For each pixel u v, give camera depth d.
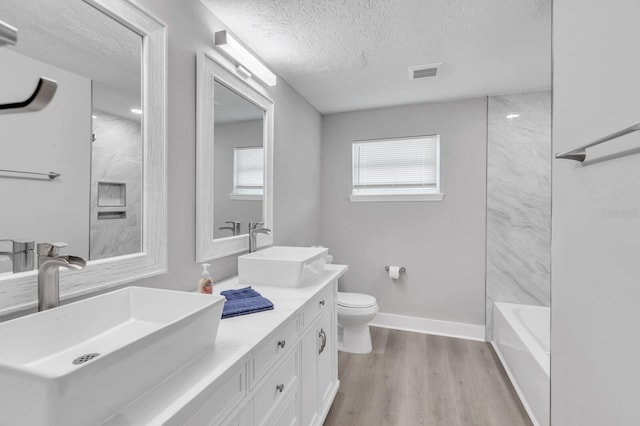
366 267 3.37
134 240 1.27
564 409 1.14
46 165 0.98
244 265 1.72
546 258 2.82
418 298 3.19
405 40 2.01
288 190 2.69
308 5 1.66
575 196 1.06
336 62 2.30
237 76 1.92
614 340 0.82
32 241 0.95
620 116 0.79
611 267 0.84
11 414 0.53
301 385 1.45
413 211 3.20
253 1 1.63
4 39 0.48
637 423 0.72
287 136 2.67
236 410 0.92
